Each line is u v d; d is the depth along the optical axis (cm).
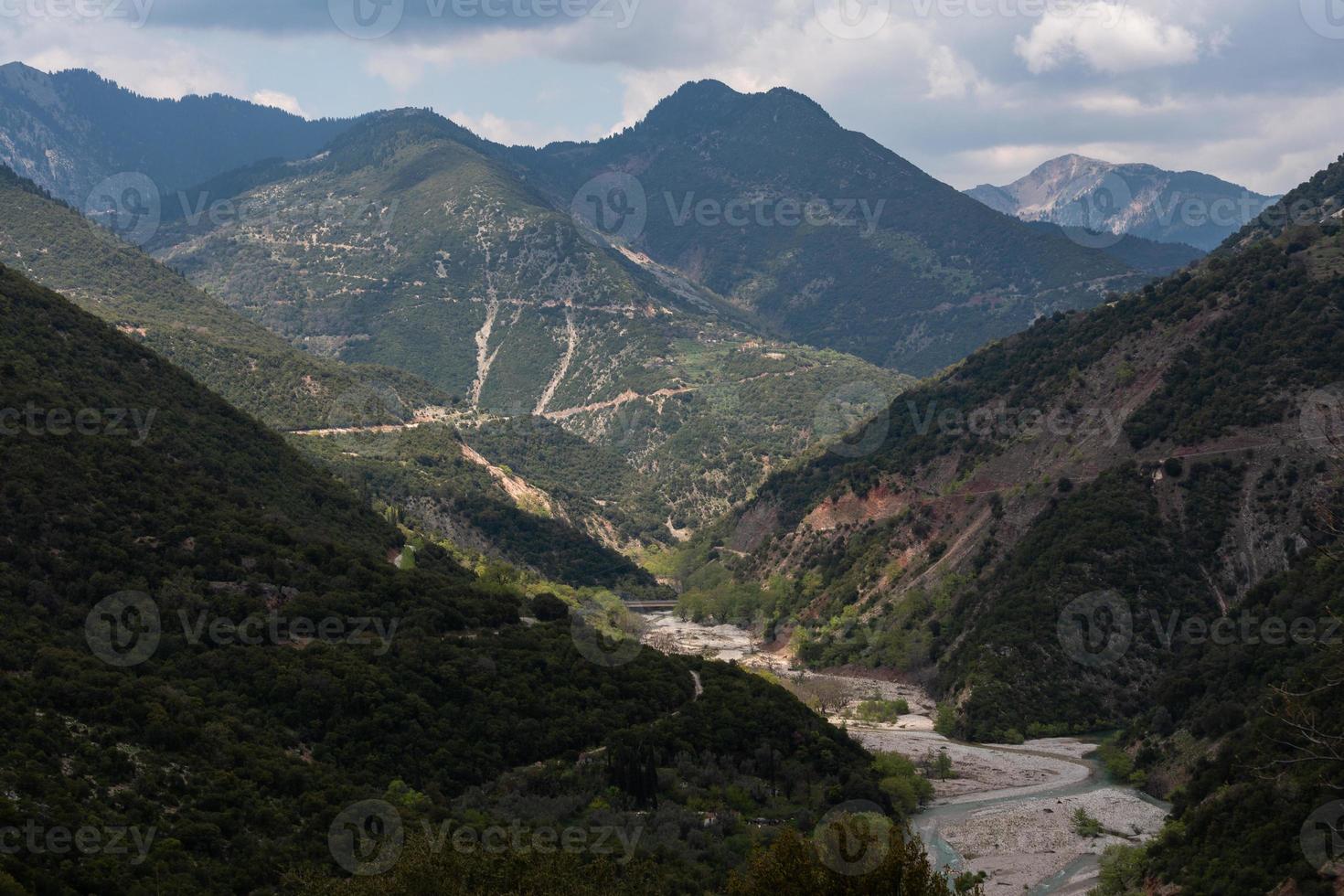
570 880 8500
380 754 10481
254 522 13012
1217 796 10962
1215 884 9556
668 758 11950
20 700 8900
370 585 12825
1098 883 11256
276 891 8075
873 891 7306
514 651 12631
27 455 11962
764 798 11738
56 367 14200
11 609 10125
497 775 10900
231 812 8681
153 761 8912
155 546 11844
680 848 10044
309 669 11012
